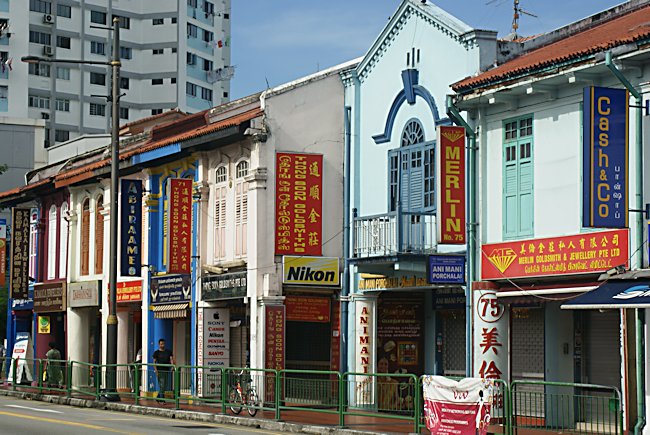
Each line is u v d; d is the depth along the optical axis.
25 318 44.34
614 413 16.45
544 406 18.66
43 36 88.00
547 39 24.11
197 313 30.69
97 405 28.33
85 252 38.31
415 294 26.56
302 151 28.02
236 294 28.64
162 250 33.34
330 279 27.64
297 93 28.08
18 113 86.25
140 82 92.31
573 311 21.86
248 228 28.06
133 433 19.50
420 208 24.88
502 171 21.97
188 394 25.84
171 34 92.31
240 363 29.91
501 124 22.06
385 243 24.80
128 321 36.31
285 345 28.11
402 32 25.86
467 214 22.44
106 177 36.22
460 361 25.19
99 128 90.38
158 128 34.19
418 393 19.06
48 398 30.75
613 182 18.17
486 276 22.08
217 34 97.75
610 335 21.05
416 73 25.30
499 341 22.06
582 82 20.02
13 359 33.97
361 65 27.45
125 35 91.56
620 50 18.64
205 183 30.78
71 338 38.44
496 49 23.45
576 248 19.95
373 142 26.97
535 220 21.14
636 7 22.78
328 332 28.59
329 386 21.33
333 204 28.09
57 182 38.78
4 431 19.70
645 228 18.53
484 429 17.30
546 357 22.02
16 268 41.09
